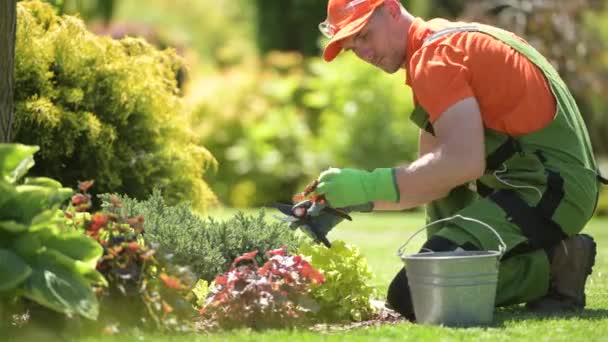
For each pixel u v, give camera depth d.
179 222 8.20
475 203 7.79
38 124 10.05
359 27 7.86
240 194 23.22
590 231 16.44
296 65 27.61
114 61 10.65
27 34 10.06
